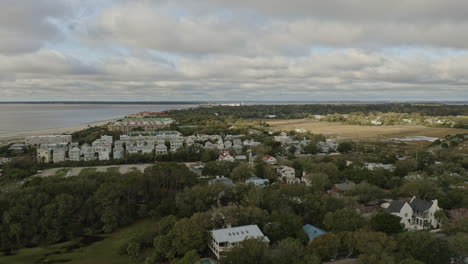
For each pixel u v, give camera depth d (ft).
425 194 520.83
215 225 410.93
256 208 434.71
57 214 465.47
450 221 434.71
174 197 551.59
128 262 388.57
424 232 359.05
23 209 459.73
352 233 366.63
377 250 333.62
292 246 345.10
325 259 356.79
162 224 430.20
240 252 332.80
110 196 505.66
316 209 458.50
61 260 398.21
